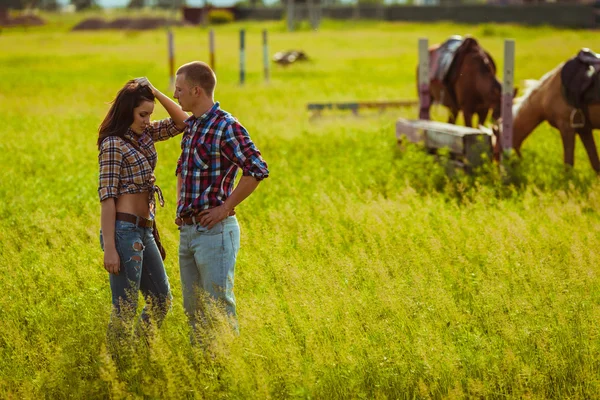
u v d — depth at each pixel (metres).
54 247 9.60
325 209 11.45
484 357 6.46
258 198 12.49
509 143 14.06
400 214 10.89
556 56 45.25
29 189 13.40
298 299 7.48
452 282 8.28
